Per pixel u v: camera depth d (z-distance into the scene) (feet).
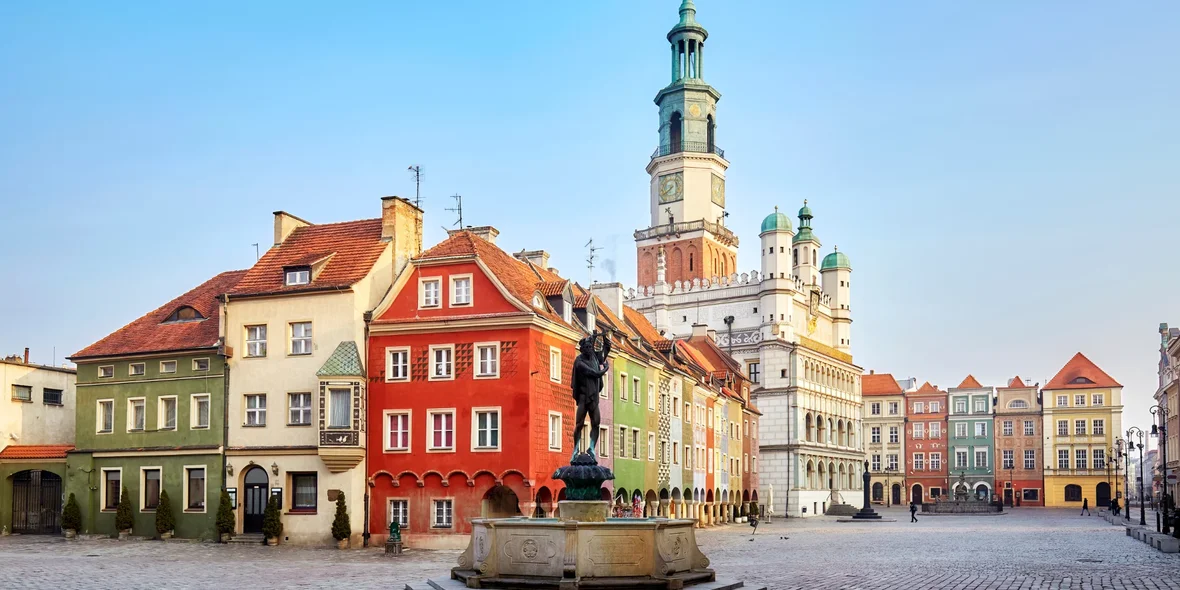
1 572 118.62
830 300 457.27
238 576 115.03
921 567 132.16
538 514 169.58
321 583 106.93
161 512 176.96
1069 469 526.16
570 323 185.68
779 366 395.96
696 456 252.62
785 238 402.11
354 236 188.85
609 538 88.74
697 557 96.94
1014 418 540.52
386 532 170.81
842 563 139.03
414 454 171.01
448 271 174.70
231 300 180.24
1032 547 178.50
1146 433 321.93
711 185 443.73
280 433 174.60
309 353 175.01
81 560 136.67
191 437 179.73
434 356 172.55
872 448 563.89
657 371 223.92
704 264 431.43
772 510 379.14
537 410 168.86
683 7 455.63
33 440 207.72
